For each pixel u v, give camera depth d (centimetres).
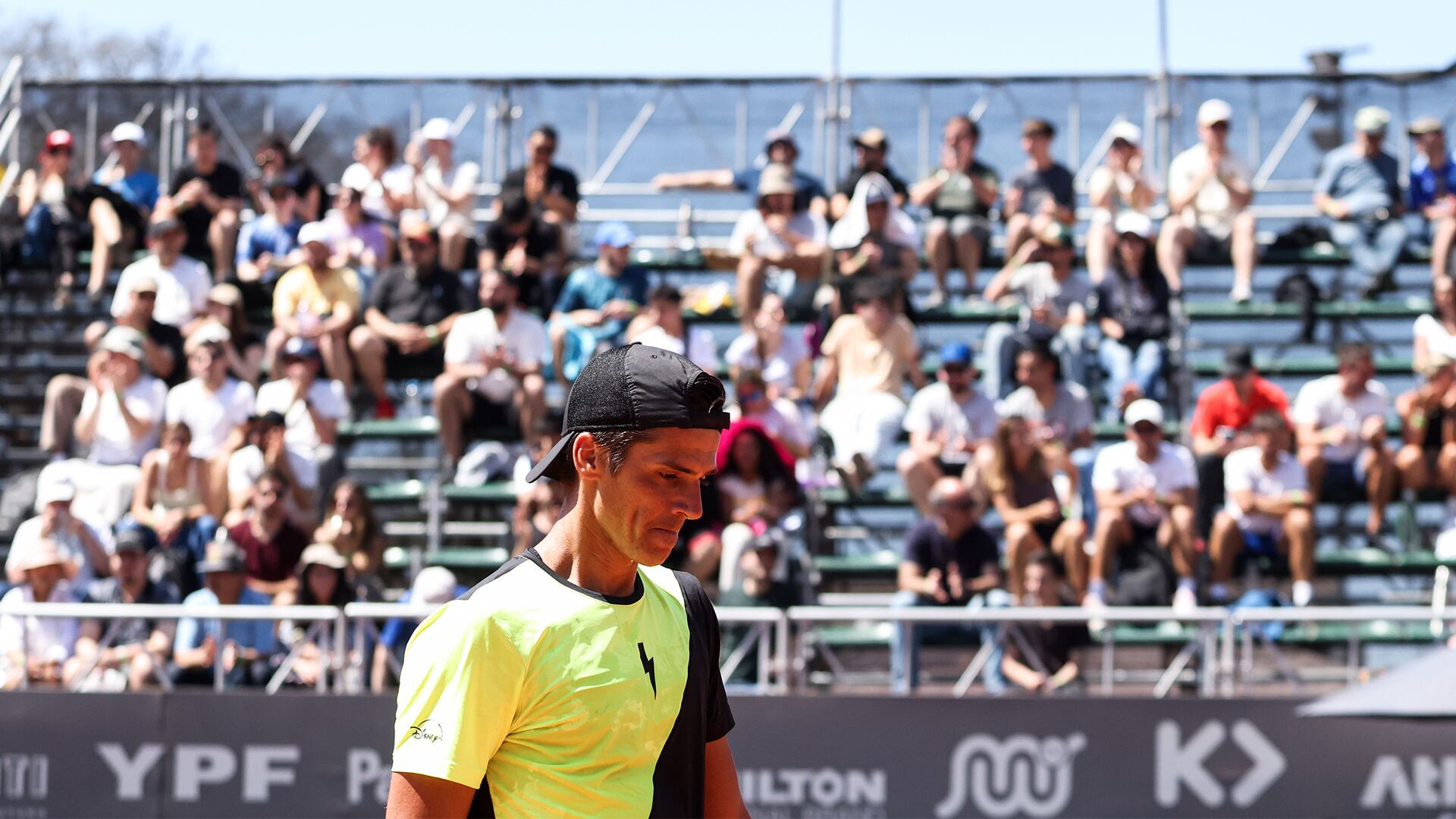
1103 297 1766
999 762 1252
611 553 405
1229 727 1252
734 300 1888
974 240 1870
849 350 1686
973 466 1540
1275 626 1464
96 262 1958
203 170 1950
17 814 1263
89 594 1392
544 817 392
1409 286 1927
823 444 1670
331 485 1616
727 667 1315
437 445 1809
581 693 395
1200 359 1881
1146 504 1462
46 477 1457
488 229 1828
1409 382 1842
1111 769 1250
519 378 1705
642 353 397
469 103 2083
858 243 1802
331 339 1745
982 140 2045
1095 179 1903
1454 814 1236
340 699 1261
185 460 1575
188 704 1267
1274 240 1953
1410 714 1050
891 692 1416
